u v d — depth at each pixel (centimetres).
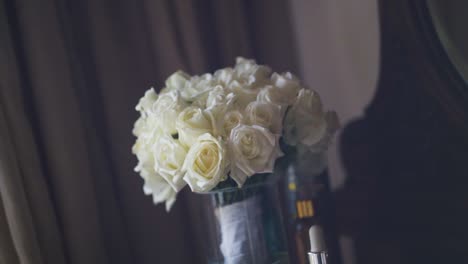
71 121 98
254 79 83
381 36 93
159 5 109
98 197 105
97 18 107
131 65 110
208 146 75
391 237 98
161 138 77
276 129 78
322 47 107
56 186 96
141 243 109
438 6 81
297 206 103
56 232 94
